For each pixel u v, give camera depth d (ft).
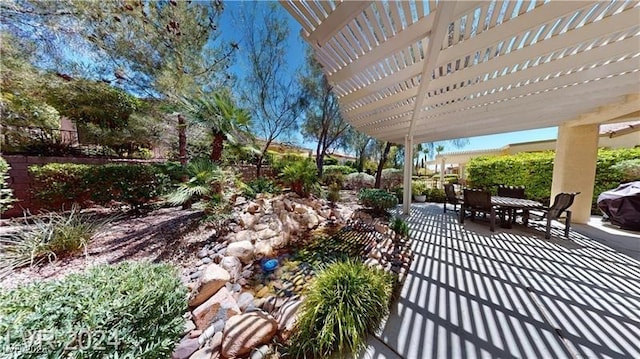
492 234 13.47
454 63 8.60
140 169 15.14
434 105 11.91
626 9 5.62
